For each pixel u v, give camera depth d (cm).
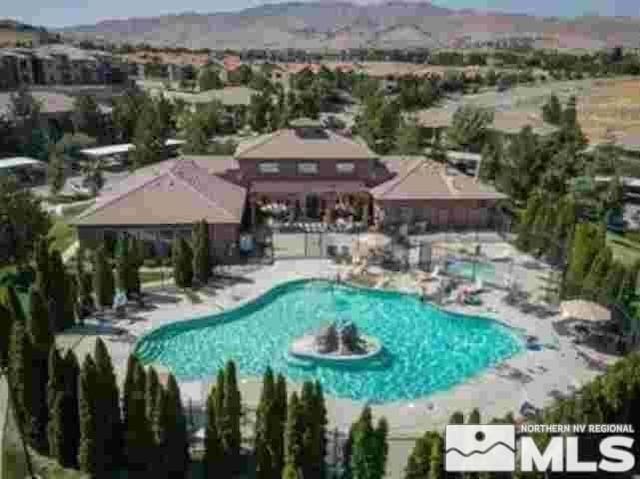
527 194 7269
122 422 2759
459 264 5478
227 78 17738
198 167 6644
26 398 2773
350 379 3728
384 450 2525
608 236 6569
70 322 4172
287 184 6638
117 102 11662
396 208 6350
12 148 9400
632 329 4034
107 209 5447
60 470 2741
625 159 9281
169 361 3888
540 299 4806
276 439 2588
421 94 14350
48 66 14525
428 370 3859
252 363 3903
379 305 4803
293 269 5338
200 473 2784
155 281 5012
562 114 12531
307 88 14562
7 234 4853
